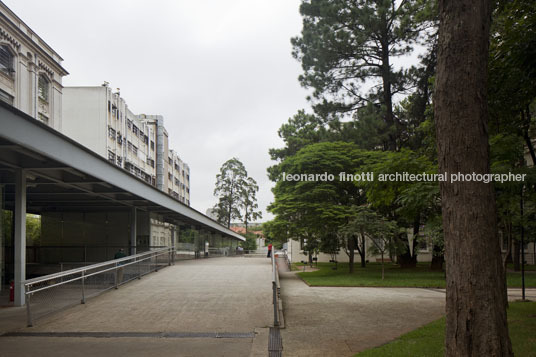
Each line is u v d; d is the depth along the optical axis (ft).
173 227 116.47
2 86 77.66
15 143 33.47
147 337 25.94
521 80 31.50
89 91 129.49
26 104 84.28
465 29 15.44
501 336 14.38
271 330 27.81
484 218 14.83
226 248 170.81
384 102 90.12
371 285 57.31
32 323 29.73
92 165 45.68
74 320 31.01
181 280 52.47
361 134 83.20
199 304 36.70
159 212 96.84
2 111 29.86
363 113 82.79
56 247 85.05
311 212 77.61
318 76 88.38
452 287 15.12
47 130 35.70
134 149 159.74
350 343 24.26
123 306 36.11
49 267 68.74
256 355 21.91
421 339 23.73
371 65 89.71
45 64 91.35
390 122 88.89
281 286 58.54
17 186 42.91
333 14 82.69
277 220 83.51
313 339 25.32
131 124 155.53
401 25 80.02
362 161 79.61
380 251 68.44
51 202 77.61
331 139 90.22
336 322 30.45
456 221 15.12
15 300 40.06
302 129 123.95
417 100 88.69
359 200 85.35
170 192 212.23
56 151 37.45
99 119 129.08
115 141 137.69
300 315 33.42
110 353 22.21
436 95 16.17
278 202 83.87
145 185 66.69
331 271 88.89
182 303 37.22
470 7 15.51
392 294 47.67
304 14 93.45
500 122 36.22
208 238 148.97
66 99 129.18
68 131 127.95
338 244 85.46
